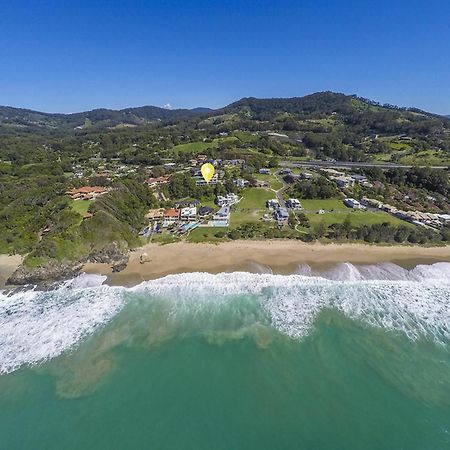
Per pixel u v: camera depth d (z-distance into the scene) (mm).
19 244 73000
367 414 33188
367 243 73125
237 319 48188
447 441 30531
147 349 42594
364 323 46875
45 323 47875
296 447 30203
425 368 38844
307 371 38594
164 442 31016
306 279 58688
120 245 67500
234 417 33219
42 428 32688
